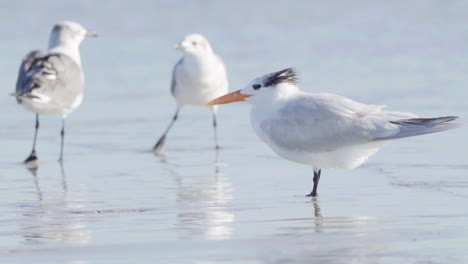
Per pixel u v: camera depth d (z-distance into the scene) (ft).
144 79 84.53
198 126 64.90
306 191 42.01
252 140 59.00
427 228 33.30
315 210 37.40
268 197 40.78
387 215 35.83
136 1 137.59
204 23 121.60
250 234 33.09
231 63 91.30
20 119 67.77
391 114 38.73
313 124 39.04
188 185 44.52
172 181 45.83
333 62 90.48
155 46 105.09
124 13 128.98
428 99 68.59
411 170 46.19
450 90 72.23
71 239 32.55
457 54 92.02
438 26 112.06
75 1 136.56
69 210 38.29
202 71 61.16
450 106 65.21
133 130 63.67
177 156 54.24
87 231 33.88
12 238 32.81
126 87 80.74
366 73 82.89
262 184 44.24
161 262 29.22
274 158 52.31
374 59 91.45
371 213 36.37
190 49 61.00
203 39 61.67
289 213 36.94
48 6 132.67
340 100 39.45
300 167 48.80
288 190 42.42
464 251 29.91
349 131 38.32
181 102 62.69
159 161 52.65
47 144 59.26
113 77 85.92
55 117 68.59
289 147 39.99
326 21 121.29
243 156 53.36
